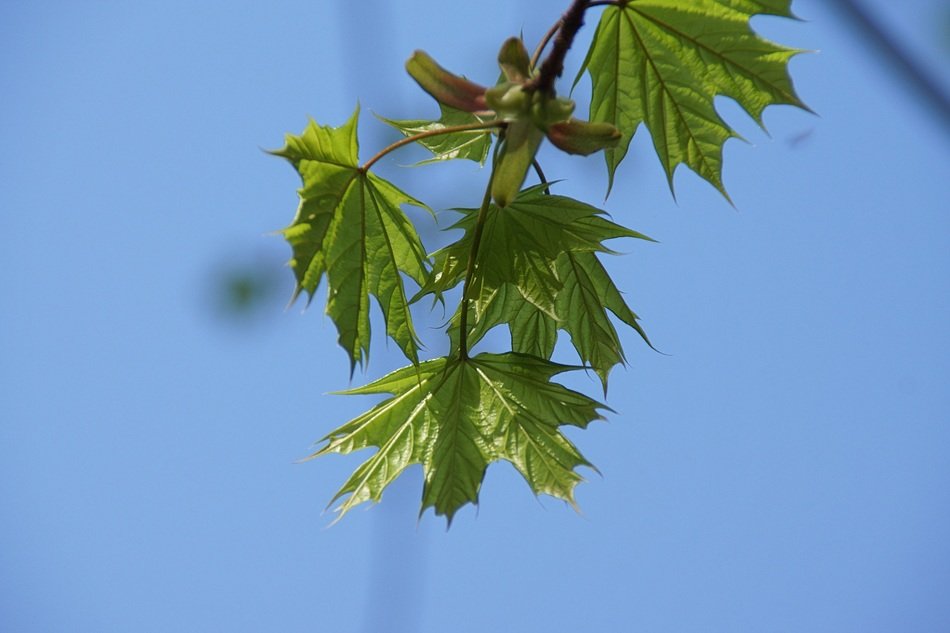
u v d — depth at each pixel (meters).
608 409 1.48
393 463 1.49
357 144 1.46
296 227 1.46
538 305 1.47
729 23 1.47
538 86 1.43
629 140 1.49
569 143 1.43
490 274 1.48
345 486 1.48
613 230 1.48
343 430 1.49
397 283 1.48
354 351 1.47
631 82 1.49
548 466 1.48
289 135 1.45
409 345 1.48
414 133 1.49
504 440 1.49
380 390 1.49
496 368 1.49
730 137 1.49
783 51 1.47
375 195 1.47
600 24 1.48
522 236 1.48
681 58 1.48
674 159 1.49
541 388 1.49
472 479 1.48
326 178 1.46
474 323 1.49
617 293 1.50
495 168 1.44
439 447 1.49
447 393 1.49
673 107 1.49
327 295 1.46
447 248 1.48
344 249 1.46
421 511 1.48
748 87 1.48
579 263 1.50
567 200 1.48
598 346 1.50
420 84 1.43
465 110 1.43
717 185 1.49
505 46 1.43
